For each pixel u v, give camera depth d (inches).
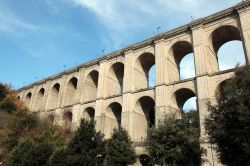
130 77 2062.0
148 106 2112.5
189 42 1854.1
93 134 1342.3
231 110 917.8
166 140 1186.6
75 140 1315.2
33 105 2952.8
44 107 2753.4
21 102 2920.8
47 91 2861.7
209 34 1774.1
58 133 1829.5
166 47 1973.4
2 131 1911.9
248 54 1508.4
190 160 1159.6
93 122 1416.1
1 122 2100.1
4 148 1780.3
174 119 1293.1
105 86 2252.7
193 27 1839.3
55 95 2883.9
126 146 1497.3
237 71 997.8
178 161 1136.2
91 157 1262.3
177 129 1210.6
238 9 1653.5
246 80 936.9
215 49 1888.5
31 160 1332.4
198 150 1202.6
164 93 1791.3
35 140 1664.6
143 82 2170.3
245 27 1583.4
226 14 1715.1
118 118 2262.6
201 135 1483.8
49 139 1692.9
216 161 1363.2
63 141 1711.4
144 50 2101.4
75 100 2431.1
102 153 1323.8
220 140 922.7
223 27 1736.0
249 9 1610.5
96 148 1305.4
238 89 946.7
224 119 927.0
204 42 1753.2
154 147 1190.9
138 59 2144.4
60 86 2709.2
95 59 2460.6
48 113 2650.1
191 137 1203.9
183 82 1753.2
